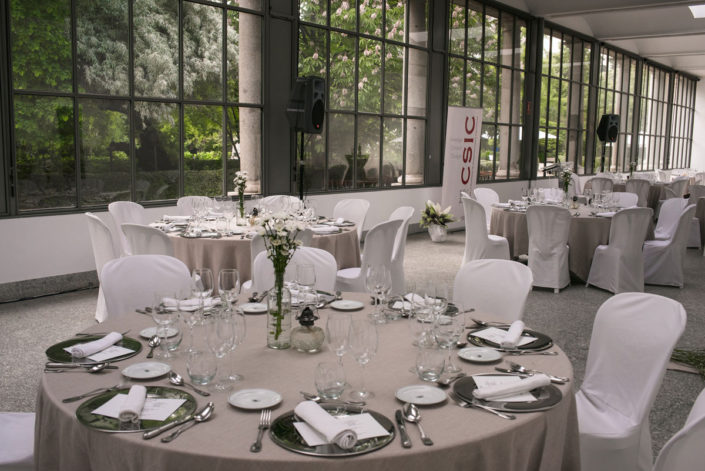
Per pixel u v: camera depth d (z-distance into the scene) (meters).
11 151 5.50
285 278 3.26
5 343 4.48
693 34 13.50
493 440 1.62
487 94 11.45
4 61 5.37
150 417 1.69
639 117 17.64
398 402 1.82
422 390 1.88
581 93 14.38
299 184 8.14
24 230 5.61
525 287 3.03
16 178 5.57
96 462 1.65
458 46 10.64
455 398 1.83
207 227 5.29
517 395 1.86
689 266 8.09
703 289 6.80
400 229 5.57
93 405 1.76
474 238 6.62
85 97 5.96
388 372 2.05
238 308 2.76
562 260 6.40
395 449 1.54
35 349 4.36
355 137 8.95
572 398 1.98
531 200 7.76
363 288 4.92
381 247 4.96
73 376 1.99
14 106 5.50
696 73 20.47
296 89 7.50
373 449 1.53
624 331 2.52
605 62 15.32
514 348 2.28
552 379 1.98
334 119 8.60
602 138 14.77
